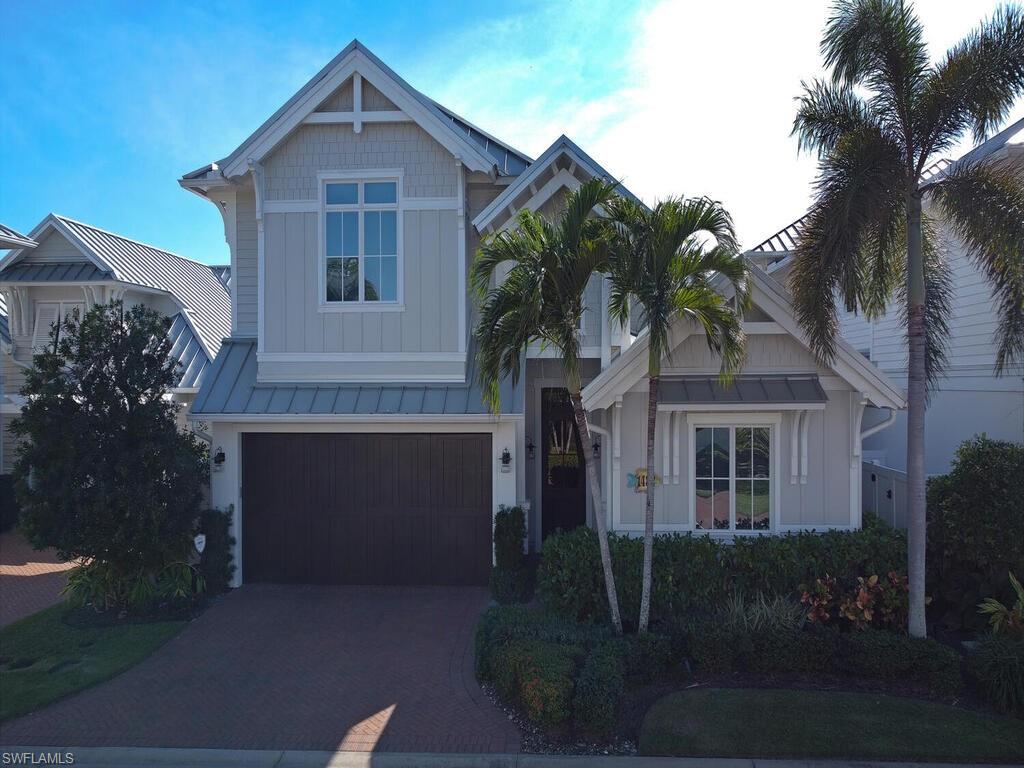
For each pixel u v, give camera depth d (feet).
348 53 36.06
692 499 32.01
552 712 21.12
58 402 30.60
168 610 32.89
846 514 31.78
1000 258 24.54
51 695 24.39
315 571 36.88
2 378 54.19
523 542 35.14
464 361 36.73
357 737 21.77
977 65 23.99
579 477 42.06
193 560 36.35
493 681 24.90
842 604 27.02
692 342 31.81
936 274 30.22
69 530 30.19
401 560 36.63
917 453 25.84
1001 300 26.58
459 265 36.76
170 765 20.59
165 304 58.29
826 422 31.83
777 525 31.99
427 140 36.94
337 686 25.27
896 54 24.94
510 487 35.65
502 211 35.29
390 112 36.65
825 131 26.91
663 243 24.56
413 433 36.55
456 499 36.42
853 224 24.64
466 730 22.13
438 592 35.58
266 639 29.66
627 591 28.17
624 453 32.09
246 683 25.59
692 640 25.12
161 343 33.24
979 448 29.48
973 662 23.29
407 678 25.86
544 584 28.89
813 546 28.63
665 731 21.24
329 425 36.45
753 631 25.22
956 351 44.47
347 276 37.47
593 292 37.68
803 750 20.30
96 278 51.85
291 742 21.56
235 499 36.58
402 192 36.91
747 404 30.42
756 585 28.32
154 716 23.24
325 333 37.19
